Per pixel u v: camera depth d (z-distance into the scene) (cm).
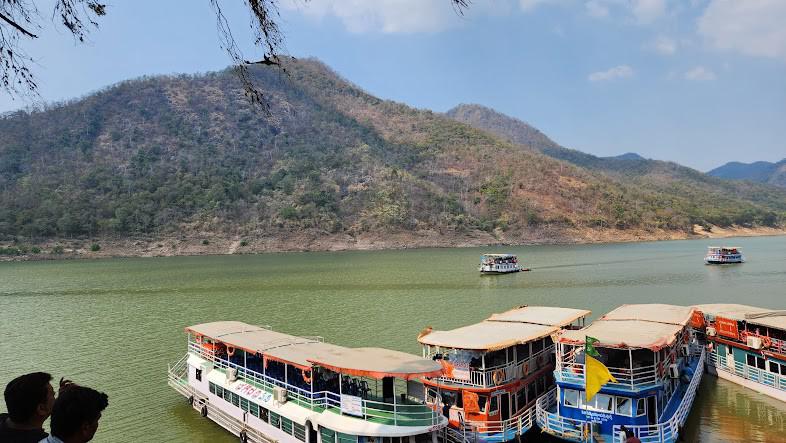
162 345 5834
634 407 2864
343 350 3148
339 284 10700
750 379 3947
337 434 2656
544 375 3541
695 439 3181
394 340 5697
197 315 7575
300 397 2964
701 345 4447
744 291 8775
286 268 14925
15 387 802
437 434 2794
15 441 778
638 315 3853
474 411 3055
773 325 3803
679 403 3284
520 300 8225
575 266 13750
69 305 8788
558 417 2978
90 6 1079
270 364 3375
